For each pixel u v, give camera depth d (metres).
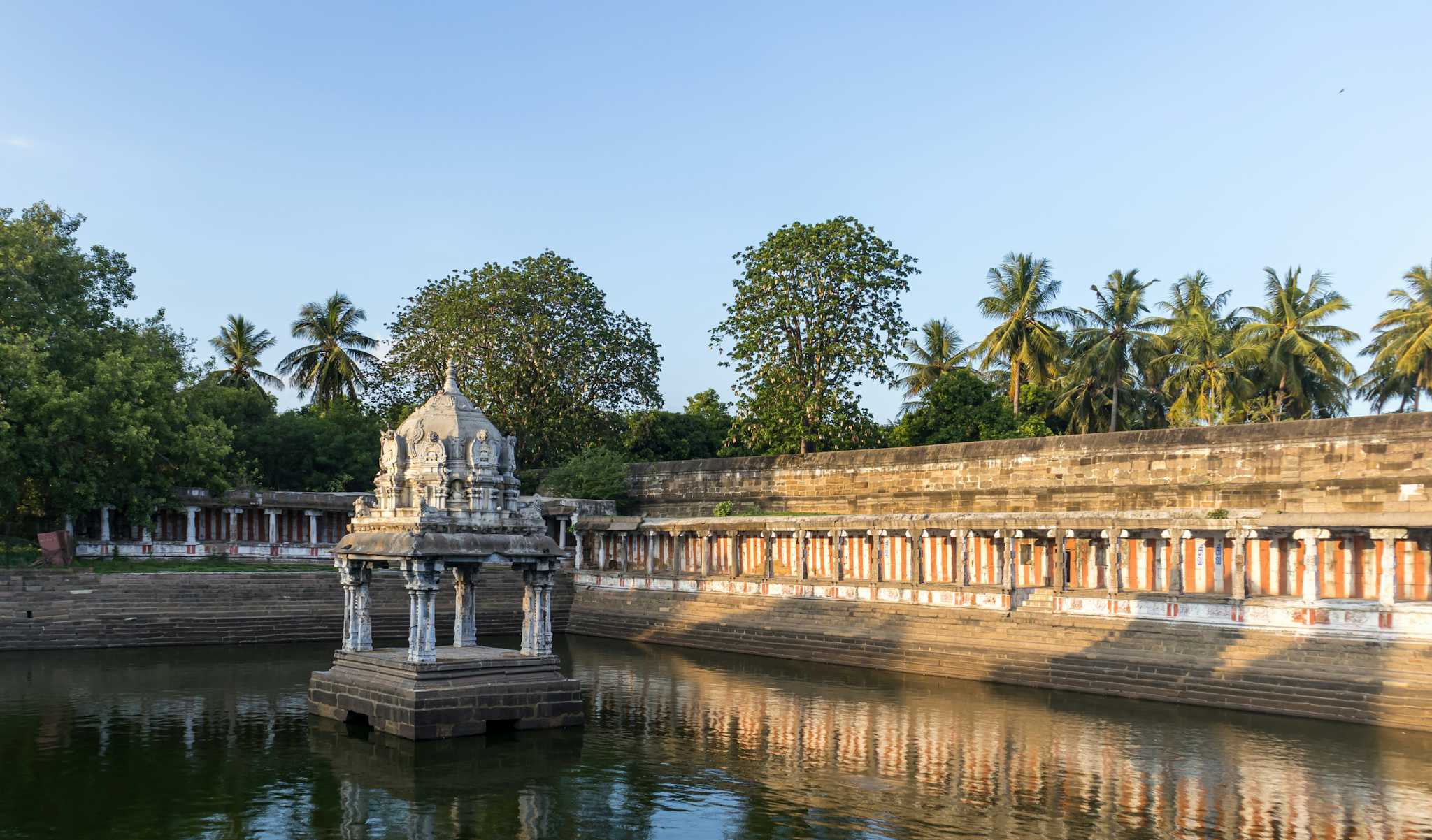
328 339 66.44
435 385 58.94
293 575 42.81
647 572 46.72
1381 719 25.69
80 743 22.86
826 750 23.11
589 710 27.58
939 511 43.19
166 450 43.88
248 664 35.00
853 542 41.06
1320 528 28.33
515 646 40.69
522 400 57.56
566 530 51.97
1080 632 32.34
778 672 35.34
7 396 39.88
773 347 50.12
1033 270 60.75
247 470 55.44
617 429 60.66
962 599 35.75
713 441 71.38
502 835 16.98
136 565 44.62
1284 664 27.91
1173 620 30.66
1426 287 47.00
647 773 20.89
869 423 50.72
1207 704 28.62
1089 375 59.72
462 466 24.41
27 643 37.44
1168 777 20.78
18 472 39.44
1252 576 31.19
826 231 49.75
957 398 55.47
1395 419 31.22
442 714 23.03
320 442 56.94
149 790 19.20
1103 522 32.59
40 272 43.97
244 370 66.06
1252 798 19.27
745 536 44.12
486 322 56.69
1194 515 30.86
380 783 19.80
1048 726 25.84
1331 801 19.08
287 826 17.27
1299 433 33.25
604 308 59.78
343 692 25.02
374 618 43.22
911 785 20.17
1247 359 51.50
